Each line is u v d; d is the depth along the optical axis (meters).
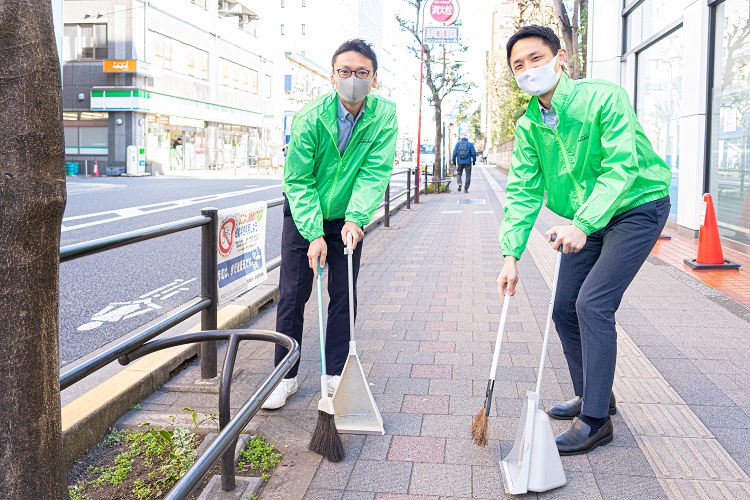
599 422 3.05
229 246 4.27
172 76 38.34
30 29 1.46
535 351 4.56
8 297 1.48
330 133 3.33
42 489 1.56
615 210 2.81
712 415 3.41
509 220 3.13
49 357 1.56
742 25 8.17
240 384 3.98
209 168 44.75
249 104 51.50
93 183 25.86
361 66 3.20
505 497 2.66
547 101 3.00
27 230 1.48
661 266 7.44
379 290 6.63
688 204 9.65
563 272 3.28
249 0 50.25
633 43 13.08
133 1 33.88
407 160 89.56
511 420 3.40
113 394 3.44
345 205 3.55
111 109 34.28
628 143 2.79
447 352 4.55
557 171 3.09
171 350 4.27
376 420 3.28
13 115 1.44
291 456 3.04
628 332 4.87
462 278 7.25
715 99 9.04
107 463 3.04
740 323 5.09
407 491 2.72
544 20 17.61
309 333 5.06
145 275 7.71
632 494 2.66
